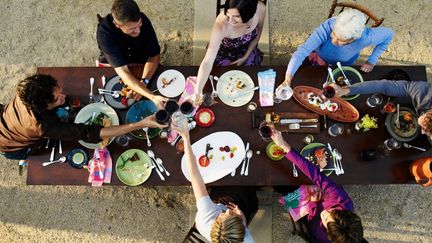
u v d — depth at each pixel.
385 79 2.64
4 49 3.64
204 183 2.35
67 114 2.51
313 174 2.36
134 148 2.48
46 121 2.28
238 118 2.53
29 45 3.65
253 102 2.56
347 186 3.34
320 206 2.60
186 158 2.29
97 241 3.26
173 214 3.30
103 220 3.29
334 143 2.50
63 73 2.61
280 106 2.55
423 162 2.32
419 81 2.53
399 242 3.26
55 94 2.26
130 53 2.83
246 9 2.26
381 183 2.46
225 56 3.02
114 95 2.57
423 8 3.73
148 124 2.38
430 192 3.33
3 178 3.36
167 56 3.60
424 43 3.66
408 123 2.49
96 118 2.52
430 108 2.47
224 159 2.46
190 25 3.67
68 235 3.27
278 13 3.70
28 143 2.41
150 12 3.70
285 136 2.50
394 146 2.44
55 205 3.32
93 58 3.63
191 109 2.46
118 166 2.46
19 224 3.28
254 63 3.08
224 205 2.45
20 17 3.70
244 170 2.45
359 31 2.37
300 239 3.25
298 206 2.69
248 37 2.83
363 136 2.51
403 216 3.29
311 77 2.62
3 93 3.55
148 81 2.61
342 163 2.47
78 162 2.45
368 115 2.53
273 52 3.61
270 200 3.28
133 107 2.56
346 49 2.69
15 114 2.30
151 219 3.30
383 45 2.71
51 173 2.45
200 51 3.57
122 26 2.38
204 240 2.45
